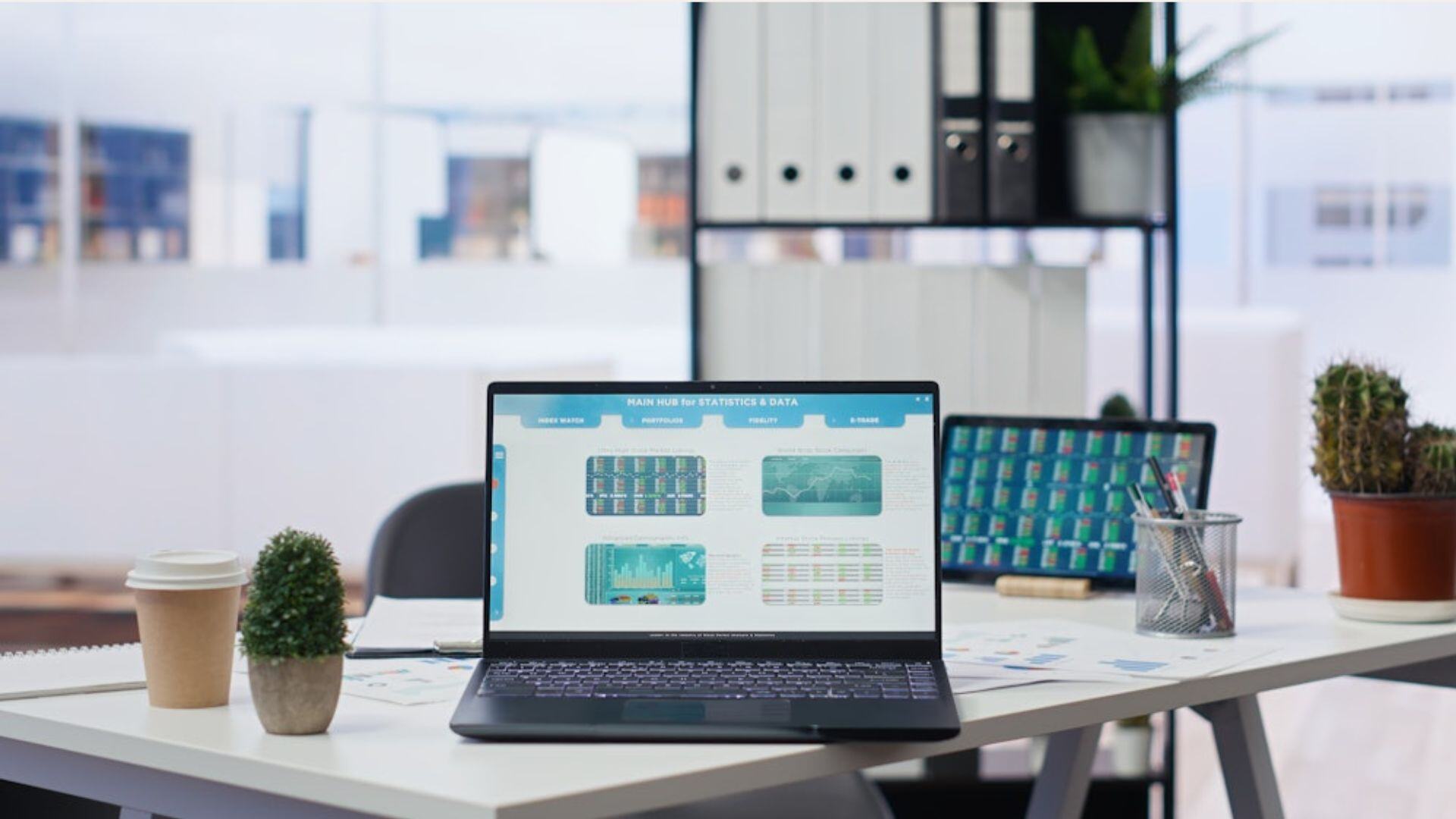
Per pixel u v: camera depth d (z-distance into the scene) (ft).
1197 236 21.56
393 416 18.34
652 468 4.99
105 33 21.30
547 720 4.21
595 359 20.59
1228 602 5.74
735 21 9.37
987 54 9.31
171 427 18.66
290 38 21.43
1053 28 9.87
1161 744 9.79
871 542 4.96
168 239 21.65
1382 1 20.81
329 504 18.45
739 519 4.97
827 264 9.34
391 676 5.08
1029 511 7.08
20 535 18.94
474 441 18.29
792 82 9.36
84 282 21.61
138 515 18.76
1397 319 21.21
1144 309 9.79
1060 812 6.56
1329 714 14.08
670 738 4.15
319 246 21.71
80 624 17.11
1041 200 9.70
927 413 5.02
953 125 9.29
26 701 4.68
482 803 3.57
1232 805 6.01
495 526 4.96
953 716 4.27
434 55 21.52
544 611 4.91
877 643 4.90
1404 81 20.94
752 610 4.92
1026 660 5.23
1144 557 5.80
